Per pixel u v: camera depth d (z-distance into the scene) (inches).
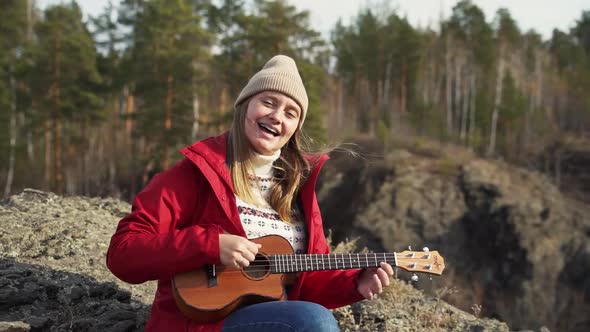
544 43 2524.6
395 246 1261.1
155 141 1318.9
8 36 1691.7
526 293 1159.6
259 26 1177.4
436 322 144.6
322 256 97.0
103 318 122.8
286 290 100.0
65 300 125.7
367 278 100.0
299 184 103.7
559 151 1668.3
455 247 1268.5
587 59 2356.1
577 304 1135.0
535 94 2082.9
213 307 87.4
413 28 2092.8
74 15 1545.3
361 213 1326.3
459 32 2063.2
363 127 1956.2
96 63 1604.3
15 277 130.0
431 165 1445.6
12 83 1535.4
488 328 146.0
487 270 1226.6
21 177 1540.4
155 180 92.2
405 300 161.8
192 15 1301.7
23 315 120.2
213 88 1471.5
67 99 1374.3
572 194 1453.0
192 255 83.4
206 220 92.3
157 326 90.7
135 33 1476.4
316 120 1112.8
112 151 1700.3
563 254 1197.1
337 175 1471.5
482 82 2044.8
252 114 97.0
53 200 199.9
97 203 212.2
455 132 1856.5
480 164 1464.1
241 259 84.6
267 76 98.0
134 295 141.4
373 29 2114.9
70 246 156.8
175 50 1261.1
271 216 98.5
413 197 1333.7
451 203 1327.5
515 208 1268.5
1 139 1423.5
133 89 1453.0
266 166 100.6
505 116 1839.3
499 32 2101.4
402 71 2098.9
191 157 91.1
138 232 86.6
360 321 141.7
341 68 2199.8
